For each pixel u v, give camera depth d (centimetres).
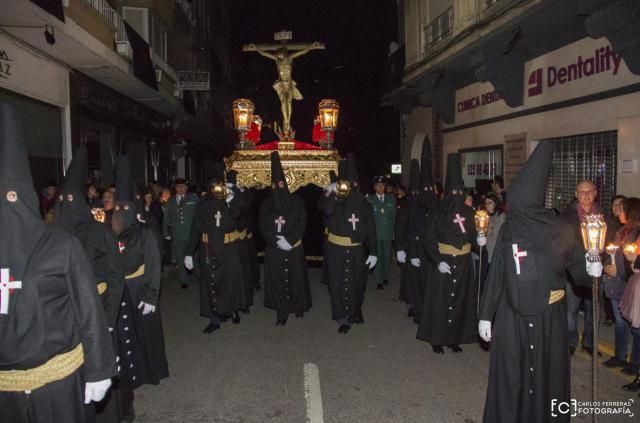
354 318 832
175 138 2631
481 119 1566
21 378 324
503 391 430
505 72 1296
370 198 1157
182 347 762
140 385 583
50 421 330
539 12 1041
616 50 920
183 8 2414
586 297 682
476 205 1041
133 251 562
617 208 714
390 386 607
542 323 425
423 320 734
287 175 1066
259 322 892
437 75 1694
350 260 821
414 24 1988
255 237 1193
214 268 826
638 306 549
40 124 1245
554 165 1211
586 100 1079
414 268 864
